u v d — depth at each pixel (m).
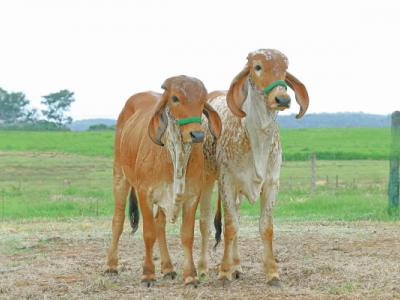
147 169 8.56
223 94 9.59
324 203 17.97
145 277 8.81
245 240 12.55
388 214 15.62
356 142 54.12
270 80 8.14
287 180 27.20
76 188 24.52
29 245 12.27
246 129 8.45
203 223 9.35
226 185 8.73
